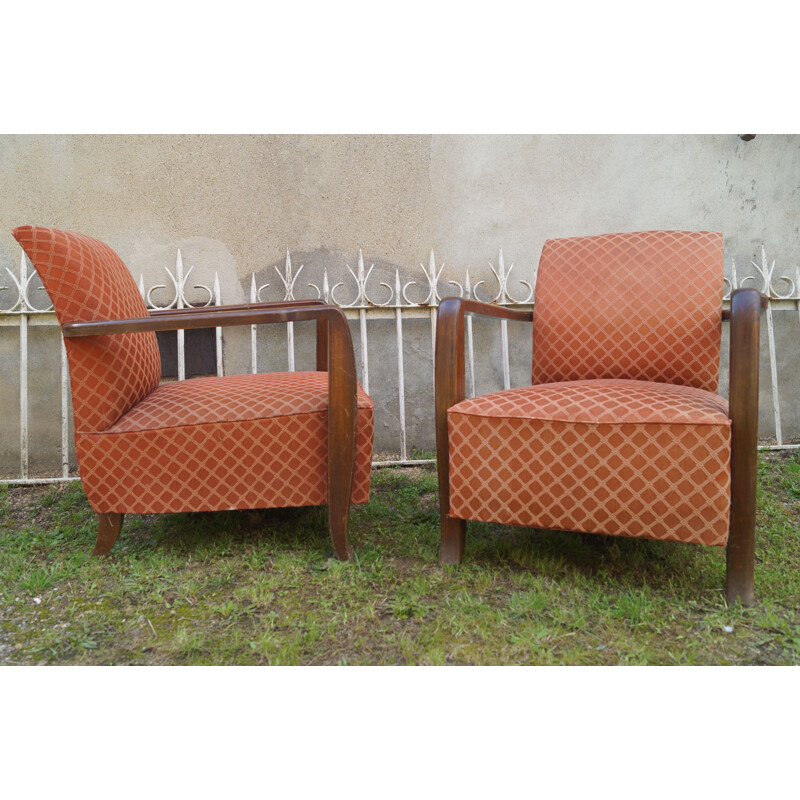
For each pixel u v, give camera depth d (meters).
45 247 1.68
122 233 3.00
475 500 1.69
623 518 1.54
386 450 3.24
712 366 2.06
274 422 1.78
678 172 3.21
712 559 1.80
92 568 1.82
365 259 3.13
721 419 1.45
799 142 3.22
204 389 1.97
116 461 1.79
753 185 3.24
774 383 3.11
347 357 1.73
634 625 1.46
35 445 3.01
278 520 2.21
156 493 1.80
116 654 1.40
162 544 2.02
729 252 3.26
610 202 3.20
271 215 3.08
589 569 1.78
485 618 1.49
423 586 1.64
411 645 1.39
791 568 1.78
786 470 2.76
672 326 2.08
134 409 1.85
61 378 2.99
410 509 2.39
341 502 1.79
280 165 3.07
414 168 3.12
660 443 1.49
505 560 1.83
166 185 3.01
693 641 1.40
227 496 1.80
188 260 3.05
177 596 1.65
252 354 3.01
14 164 2.92
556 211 3.18
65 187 2.96
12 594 1.69
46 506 2.52
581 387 1.74
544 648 1.38
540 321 2.28
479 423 1.66
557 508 1.60
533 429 1.60
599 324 2.17
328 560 1.84
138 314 2.04
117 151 2.97
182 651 1.40
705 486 1.47
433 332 3.04
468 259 3.17
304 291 3.11
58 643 1.44
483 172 3.15
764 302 1.53
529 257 3.19
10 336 2.96
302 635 1.44
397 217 3.13
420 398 3.23
